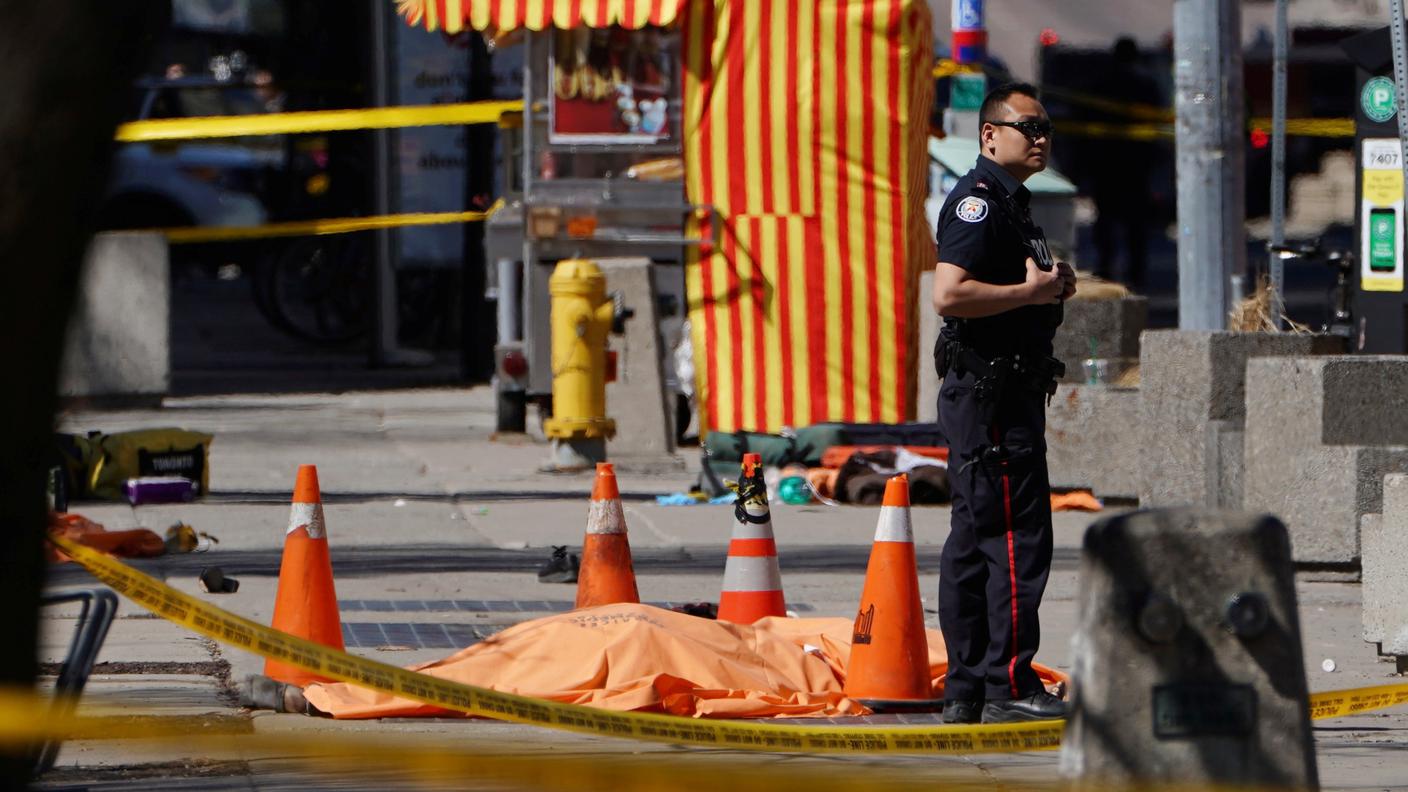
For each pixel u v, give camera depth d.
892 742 19.98
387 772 20.19
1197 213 46.00
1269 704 12.91
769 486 46.28
